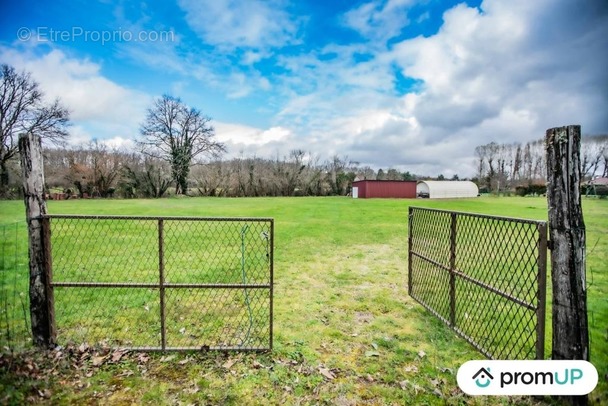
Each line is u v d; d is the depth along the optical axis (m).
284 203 26.33
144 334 3.53
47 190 30.72
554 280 2.38
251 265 6.57
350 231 11.21
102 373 2.68
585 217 14.15
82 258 6.45
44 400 2.32
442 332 3.63
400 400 2.41
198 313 4.15
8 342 2.93
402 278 5.82
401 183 40.88
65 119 26.09
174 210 19.22
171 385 2.55
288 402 2.37
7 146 23.66
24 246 7.94
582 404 2.29
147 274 5.92
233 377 2.68
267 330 3.65
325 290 5.14
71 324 3.75
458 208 21.92
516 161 51.31
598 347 3.18
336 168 47.34
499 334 3.57
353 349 3.22
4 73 22.42
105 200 29.83
